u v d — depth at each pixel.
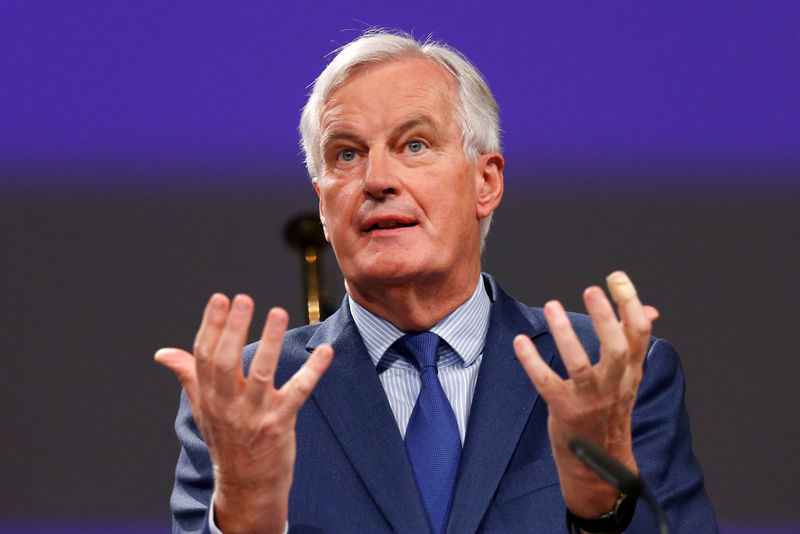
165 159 11.72
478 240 7.08
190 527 6.50
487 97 7.12
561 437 5.26
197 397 5.26
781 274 11.20
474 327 6.84
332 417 6.45
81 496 11.99
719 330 11.26
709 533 6.23
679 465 6.46
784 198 11.16
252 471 5.20
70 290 11.97
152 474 11.97
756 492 11.30
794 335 11.23
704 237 11.19
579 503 5.38
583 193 11.19
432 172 6.60
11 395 12.05
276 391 5.17
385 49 6.80
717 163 11.16
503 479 6.13
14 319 12.01
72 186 11.84
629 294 5.06
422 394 6.51
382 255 6.46
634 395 5.16
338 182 6.68
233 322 4.98
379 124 6.61
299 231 9.98
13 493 12.01
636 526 5.38
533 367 5.12
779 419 11.28
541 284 11.14
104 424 12.02
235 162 11.65
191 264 11.79
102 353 11.99
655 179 11.19
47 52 11.62
